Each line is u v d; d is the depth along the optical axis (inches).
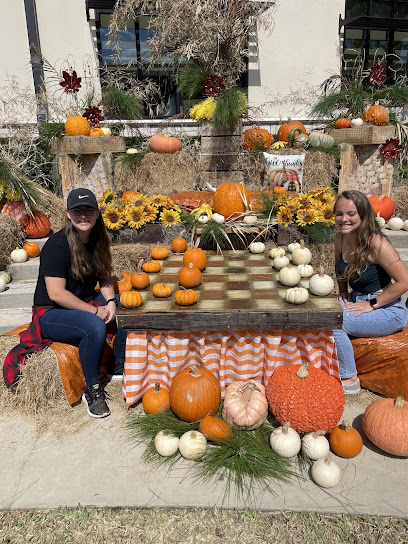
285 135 250.2
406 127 225.6
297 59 299.4
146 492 77.9
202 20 216.5
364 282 105.5
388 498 75.2
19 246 178.9
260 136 241.8
